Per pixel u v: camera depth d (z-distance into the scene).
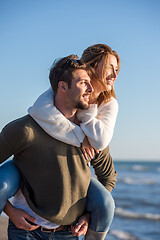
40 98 2.29
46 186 2.26
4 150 2.25
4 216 7.56
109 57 2.55
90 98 2.47
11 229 2.43
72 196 2.30
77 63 2.29
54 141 2.25
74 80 2.25
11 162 2.39
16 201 2.40
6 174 2.26
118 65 2.66
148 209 19.11
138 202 21.77
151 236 12.55
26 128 2.19
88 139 2.31
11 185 2.25
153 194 26.02
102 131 2.30
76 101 2.26
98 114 2.49
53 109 2.24
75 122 2.38
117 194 25.91
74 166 2.29
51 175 2.25
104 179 2.64
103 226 2.42
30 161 2.27
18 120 2.25
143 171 55.12
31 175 2.28
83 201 2.37
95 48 2.57
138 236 12.46
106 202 2.39
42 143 2.24
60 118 2.24
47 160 2.24
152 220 15.72
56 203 2.26
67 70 2.27
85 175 2.35
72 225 2.39
